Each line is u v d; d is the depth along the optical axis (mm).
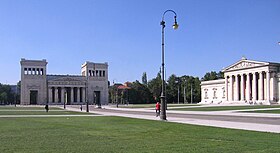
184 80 199875
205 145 15523
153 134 20453
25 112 60812
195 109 71125
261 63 129875
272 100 126000
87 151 14055
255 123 29406
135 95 192875
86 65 196750
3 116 44375
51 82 187875
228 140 17172
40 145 15828
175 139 17859
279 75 126875
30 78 186125
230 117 40094
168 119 36656
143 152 13727
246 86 138375
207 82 166125
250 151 13727
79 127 25828
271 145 15273
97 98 198625
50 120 35156
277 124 28109
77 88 192375
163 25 36875
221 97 155750
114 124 28906
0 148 14945
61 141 17250
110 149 14562
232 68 145375
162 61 36375
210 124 28188
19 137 19094
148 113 56312
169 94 191750
